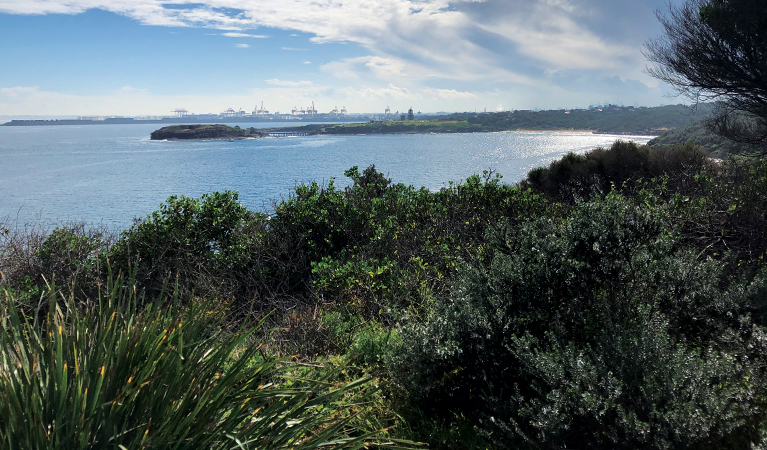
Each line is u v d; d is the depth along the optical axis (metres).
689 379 2.07
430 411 2.81
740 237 4.30
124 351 1.60
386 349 3.12
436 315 3.04
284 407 1.84
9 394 1.31
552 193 11.46
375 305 4.61
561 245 2.92
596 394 2.08
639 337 2.28
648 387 2.02
